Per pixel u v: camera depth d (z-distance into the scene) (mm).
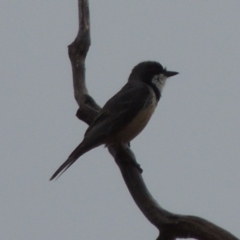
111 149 12500
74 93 12562
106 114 12297
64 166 11281
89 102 12406
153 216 8445
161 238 8312
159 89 13492
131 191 9484
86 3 12664
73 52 12570
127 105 12484
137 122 12586
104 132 12078
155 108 13180
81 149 11703
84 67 12602
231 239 7715
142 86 13039
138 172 10070
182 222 8078
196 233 7961
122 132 12406
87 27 12602
